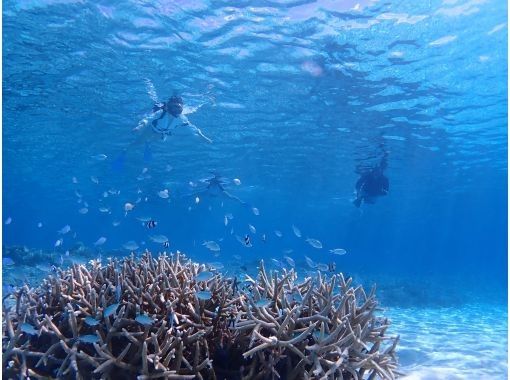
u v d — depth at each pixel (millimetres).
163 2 13719
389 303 21062
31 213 99500
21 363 4750
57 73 19000
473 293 33062
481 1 12867
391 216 72375
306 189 46156
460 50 15531
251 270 19078
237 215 91062
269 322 4832
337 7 13461
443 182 39906
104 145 30891
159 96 20922
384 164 23547
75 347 4402
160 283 5223
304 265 27031
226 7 13719
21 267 19000
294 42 15586
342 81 18375
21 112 24000
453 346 10508
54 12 14523
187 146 29969
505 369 8062
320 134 25781
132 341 4438
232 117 23422
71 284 5320
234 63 17344
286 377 4742
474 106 20609
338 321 5012
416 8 13312
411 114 21797
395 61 16516
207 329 4742
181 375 4328
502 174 36750
